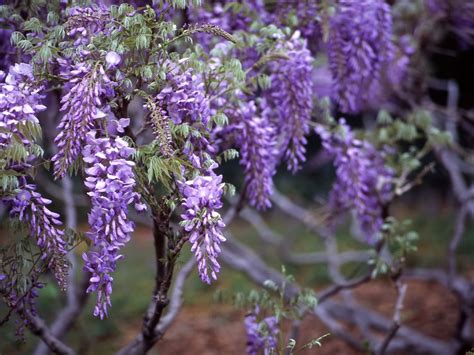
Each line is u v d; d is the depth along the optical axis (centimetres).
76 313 209
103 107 101
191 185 97
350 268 432
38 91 99
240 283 401
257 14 139
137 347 130
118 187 91
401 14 216
